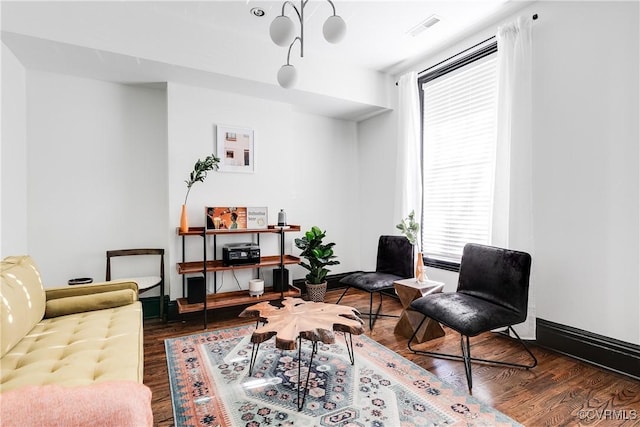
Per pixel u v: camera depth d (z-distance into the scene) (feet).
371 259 14.74
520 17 8.64
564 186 8.05
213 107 11.10
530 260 7.12
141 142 10.89
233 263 10.52
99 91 10.28
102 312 7.30
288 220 12.58
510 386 6.55
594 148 7.52
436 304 7.47
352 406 5.83
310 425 5.32
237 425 5.31
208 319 10.55
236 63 10.05
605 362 7.27
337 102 12.48
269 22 9.53
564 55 8.04
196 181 10.69
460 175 10.94
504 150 9.00
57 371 4.62
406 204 12.32
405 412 5.67
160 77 10.08
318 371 7.08
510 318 6.89
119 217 10.60
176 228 10.52
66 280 9.90
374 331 9.59
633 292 6.96
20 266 6.57
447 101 11.39
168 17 9.10
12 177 8.40
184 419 5.44
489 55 10.00
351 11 9.05
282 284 11.22
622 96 7.07
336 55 11.61
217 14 9.12
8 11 7.37
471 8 8.95
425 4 8.77
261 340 5.69
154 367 7.30
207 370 7.08
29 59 8.77
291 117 12.62
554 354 8.04
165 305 10.82
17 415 2.73
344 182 15.14
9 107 8.25
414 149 12.05
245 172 11.65
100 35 8.27
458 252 11.01
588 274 7.64
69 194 9.91
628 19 6.98
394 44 10.88
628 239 7.02
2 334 5.00
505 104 8.98
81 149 10.05
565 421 5.47
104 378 4.48
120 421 2.92
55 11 7.80
